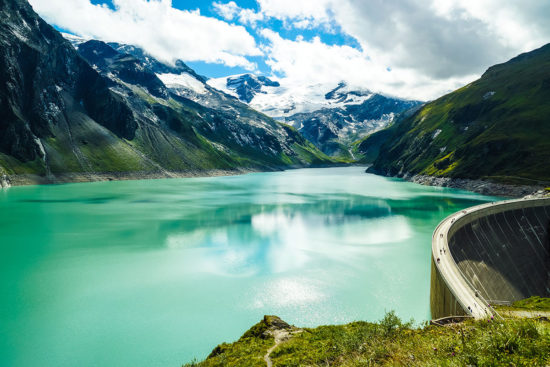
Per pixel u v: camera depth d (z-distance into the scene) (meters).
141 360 42.19
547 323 19.34
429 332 24.05
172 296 59.50
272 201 169.12
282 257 80.50
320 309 55.12
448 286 44.12
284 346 30.41
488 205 88.25
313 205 156.50
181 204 155.75
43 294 59.59
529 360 12.70
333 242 93.62
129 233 101.31
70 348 44.34
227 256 81.25
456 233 71.50
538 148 184.88
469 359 13.77
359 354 21.78
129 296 59.31
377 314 53.47
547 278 81.75
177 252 83.94
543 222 90.12
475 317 33.84
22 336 46.88
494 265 74.12
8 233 99.00
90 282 64.94
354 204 159.00
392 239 96.44
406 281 66.19
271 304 56.81
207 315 53.16
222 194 196.50
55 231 101.75
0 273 68.81
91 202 154.88
